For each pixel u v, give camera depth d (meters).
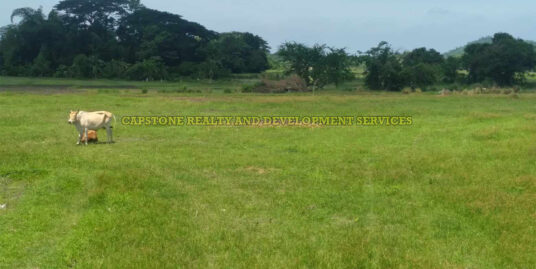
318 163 11.35
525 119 19.59
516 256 6.05
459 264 5.89
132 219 7.21
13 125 17.11
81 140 13.66
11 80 67.75
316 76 66.00
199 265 5.83
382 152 12.73
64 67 81.44
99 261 5.84
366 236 6.72
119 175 9.34
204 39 96.81
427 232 6.95
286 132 16.48
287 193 8.78
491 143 13.84
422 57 86.81
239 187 9.22
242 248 6.32
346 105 28.14
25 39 85.75
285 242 6.53
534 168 10.54
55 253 6.16
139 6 98.44
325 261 5.90
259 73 101.56
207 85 70.00
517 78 80.94
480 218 7.39
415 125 18.55
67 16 91.19
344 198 8.52
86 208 7.85
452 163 11.04
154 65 80.44
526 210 7.63
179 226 7.01
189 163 11.08
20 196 8.49
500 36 91.94
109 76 80.81
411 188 9.12
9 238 6.56
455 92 50.12
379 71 65.75
